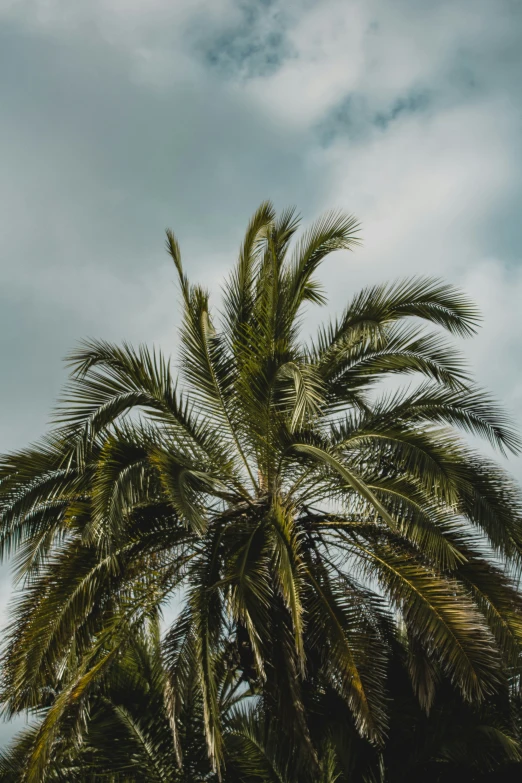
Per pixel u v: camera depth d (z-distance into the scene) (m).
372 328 11.84
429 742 11.43
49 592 10.73
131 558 11.19
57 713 9.90
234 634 11.27
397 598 10.63
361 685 10.02
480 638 10.05
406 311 12.62
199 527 9.34
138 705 11.46
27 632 10.44
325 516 11.89
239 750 10.85
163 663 10.14
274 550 10.34
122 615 10.78
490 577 11.13
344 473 9.70
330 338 12.62
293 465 11.62
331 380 12.48
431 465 10.43
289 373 10.95
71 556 11.13
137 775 10.95
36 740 9.87
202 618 9.88
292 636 10.52
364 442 11.18
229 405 12.00
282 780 10.45
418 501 10.70
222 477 11.80
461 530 11.37
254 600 9.70
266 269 12.87
